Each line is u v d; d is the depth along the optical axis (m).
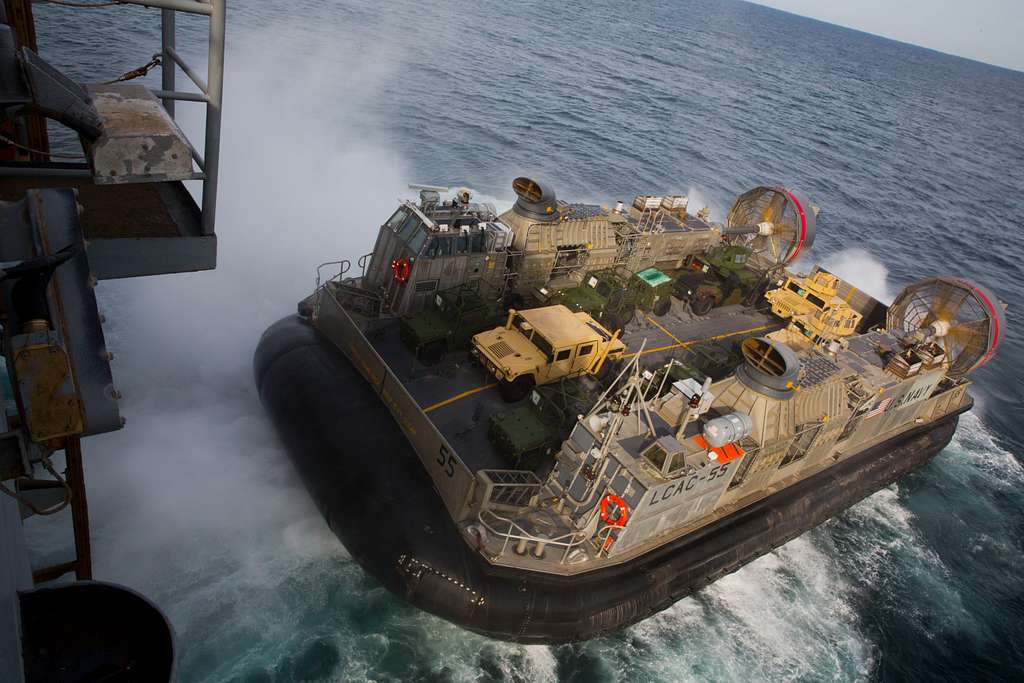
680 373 17.81
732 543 16.41
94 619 4.21
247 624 13.94
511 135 45.75
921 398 21.02
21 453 4.45
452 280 18.12
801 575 18.36
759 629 16.52
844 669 15.96
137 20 44.28
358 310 18.00
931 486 22.89
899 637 17.19
